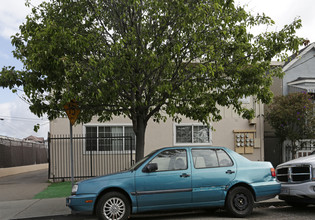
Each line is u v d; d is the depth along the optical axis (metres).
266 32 8.55
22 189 11.84
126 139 14.44
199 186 6.68
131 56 7.88
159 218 7.15
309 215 7.16
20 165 23.22
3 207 8.42
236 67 8.50
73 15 8.73
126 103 8.48
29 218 7.23
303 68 17.81
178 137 15.06
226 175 6.84
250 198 6.93
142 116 8.82
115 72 7.67
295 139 14.75
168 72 8.48
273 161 16.89
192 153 6.91
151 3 8.34
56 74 7.17
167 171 6.64
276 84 17.77
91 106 8.37
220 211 7.73
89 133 14.37
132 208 6.43
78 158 14.16
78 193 6.37
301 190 7.06
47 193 10.62
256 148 15.48
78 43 7.27
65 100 7.32
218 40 8.59
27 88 7.18
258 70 8.40
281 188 7.51
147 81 8.69
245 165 7.07
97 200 6.47
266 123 17.58
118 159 14.41
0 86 7.76
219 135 15.27
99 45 8.18
